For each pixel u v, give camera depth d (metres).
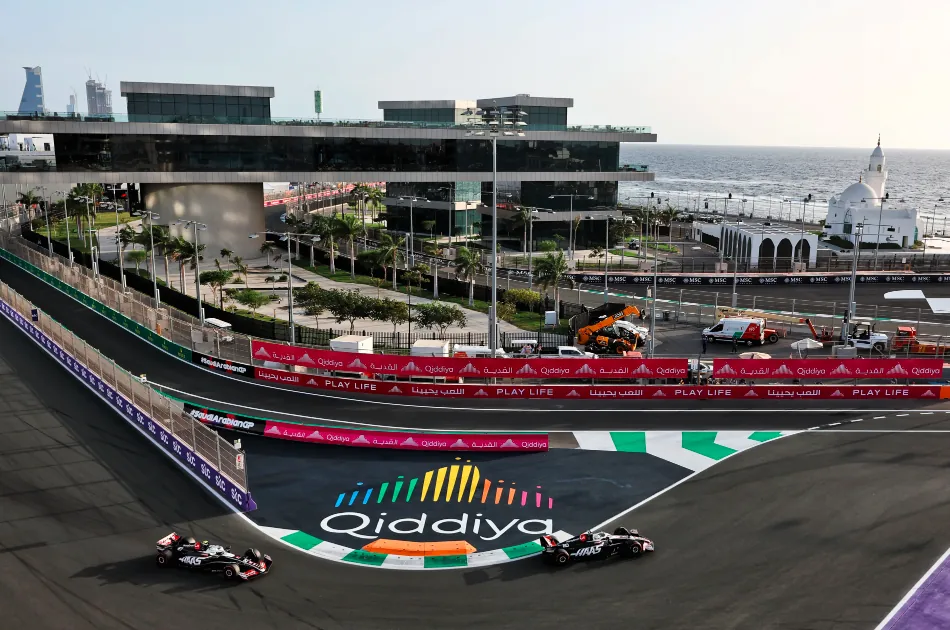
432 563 29.88
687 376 50.41
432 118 137.50
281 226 137.00
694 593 27.53
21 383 52.00
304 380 53.03
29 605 26.88
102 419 45.59
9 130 89.88
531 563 29.83
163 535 32.12
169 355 60.44
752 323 63.22
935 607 26.64
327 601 27.14
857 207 131.00
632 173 121.38
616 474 38.28
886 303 83.69
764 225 118.50
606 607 26.66
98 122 94.00
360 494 36.19
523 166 113.94
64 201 115.69
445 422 46.06
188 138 98.62
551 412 47.72
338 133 104.12
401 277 90.56
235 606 26.80
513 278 94.12
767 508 34.34
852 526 32.59
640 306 79.19
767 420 46.03
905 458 40.00
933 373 49.81
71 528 32.59
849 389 50.03
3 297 74.19
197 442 38.31
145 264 98.19
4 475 37.69
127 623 25.75
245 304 73.62
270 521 33.50
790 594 27.44
